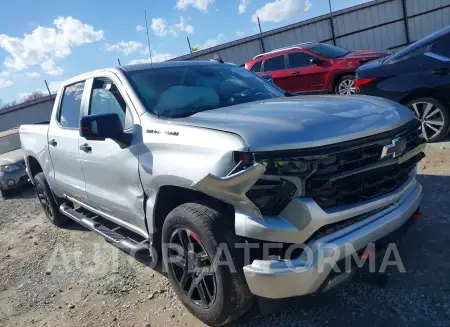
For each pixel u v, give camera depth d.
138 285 3.73
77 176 4.26
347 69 10.70
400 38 19.11
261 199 2.37
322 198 2.37
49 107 23.98
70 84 4.53
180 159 2.75
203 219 2.63
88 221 4.43
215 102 3.55
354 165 2.48
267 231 2.35
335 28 19.39
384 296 2.94
